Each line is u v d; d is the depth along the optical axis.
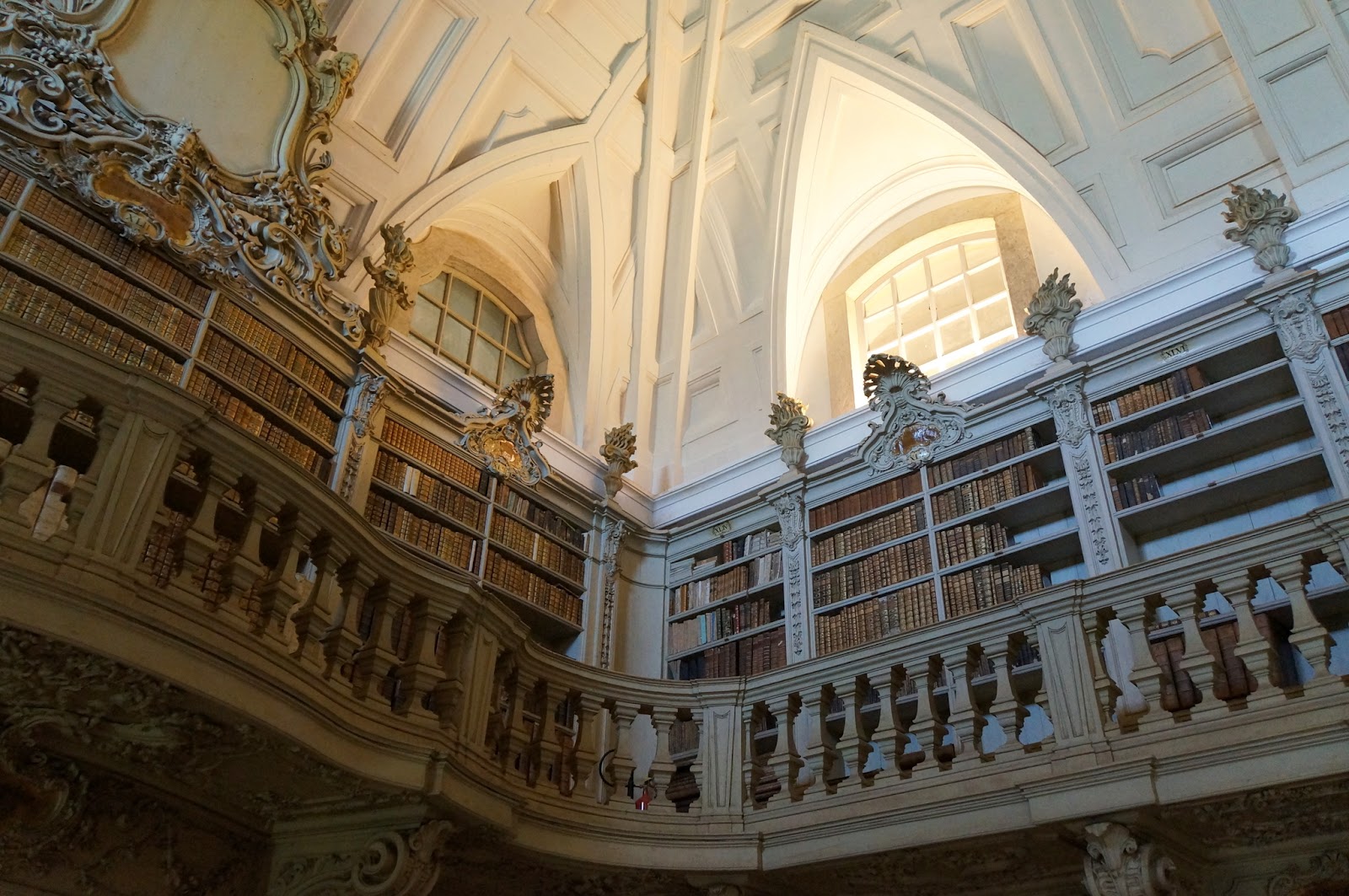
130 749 3.89
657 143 9.38
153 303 5.61
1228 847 4.66
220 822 4.47
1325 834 4.40
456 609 4.65
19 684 3.37
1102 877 4.24
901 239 9.48
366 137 7.65
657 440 9.55
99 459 3.41
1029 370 7.25
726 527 8.37
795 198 9.26
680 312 9.74
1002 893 5.30
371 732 4.05
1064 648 4.74
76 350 3.39
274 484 3.84
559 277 9.41
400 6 7.55
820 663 5.52
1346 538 4.14
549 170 8.94
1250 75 7.01
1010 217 8.66
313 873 4.32
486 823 4.45
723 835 5.29
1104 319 7.09
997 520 6.90
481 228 8.90
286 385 6.25
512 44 8.16
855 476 7.69
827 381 9.19
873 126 9.12
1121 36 7.66
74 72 5.62
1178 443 6.14
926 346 8.83
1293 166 6.82
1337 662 5.39
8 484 3.19
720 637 7.81
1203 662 4.33
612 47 8.76
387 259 7.20
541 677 5.30
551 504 8.04
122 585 3.30
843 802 5.12
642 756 7.16
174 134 5.92
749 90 9.22
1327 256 6.20
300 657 3.89
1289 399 6.19
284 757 3.85
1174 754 4.22
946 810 4.76
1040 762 4.61
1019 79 8.10
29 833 3.86
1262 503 6.05
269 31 6.85
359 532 4.17
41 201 5.30
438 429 7.39
